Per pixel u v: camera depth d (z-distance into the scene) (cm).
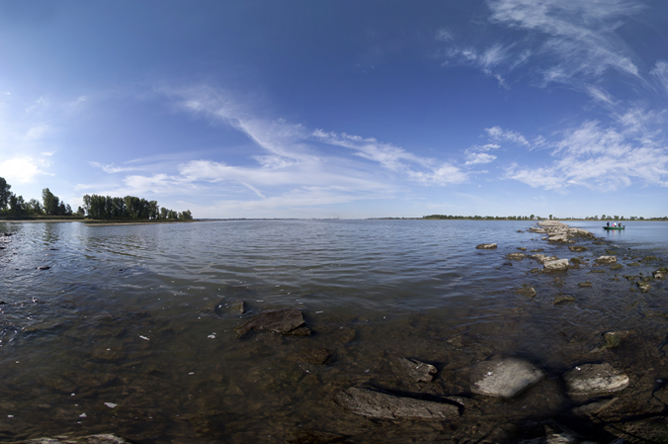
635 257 1952
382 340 704
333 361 605
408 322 814
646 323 783
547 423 418
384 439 399
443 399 481
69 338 698
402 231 5400
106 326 768
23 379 529
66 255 1956
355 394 491
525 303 977
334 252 2136
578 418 427
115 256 1912
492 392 493
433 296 1048
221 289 1104
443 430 412
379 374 557
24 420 425
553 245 2836
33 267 1506
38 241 3033
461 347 668
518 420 428
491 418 434
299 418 440
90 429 410
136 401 475
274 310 864
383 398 479
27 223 8612
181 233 4734
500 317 850
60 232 4731
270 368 577
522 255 1972
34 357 607
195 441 393
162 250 2261
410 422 429
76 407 457
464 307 936
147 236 3953
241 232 5059
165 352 637
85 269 1454
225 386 519
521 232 5153
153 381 530
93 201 10456
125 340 691
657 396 461
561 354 627
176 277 1284
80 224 8538
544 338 709
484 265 1652
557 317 846
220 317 834
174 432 409
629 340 680
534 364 582
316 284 1185
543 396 481
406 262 1711
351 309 911
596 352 628
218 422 430
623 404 448
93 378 537
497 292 1103
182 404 469
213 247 2486
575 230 4381
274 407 465
